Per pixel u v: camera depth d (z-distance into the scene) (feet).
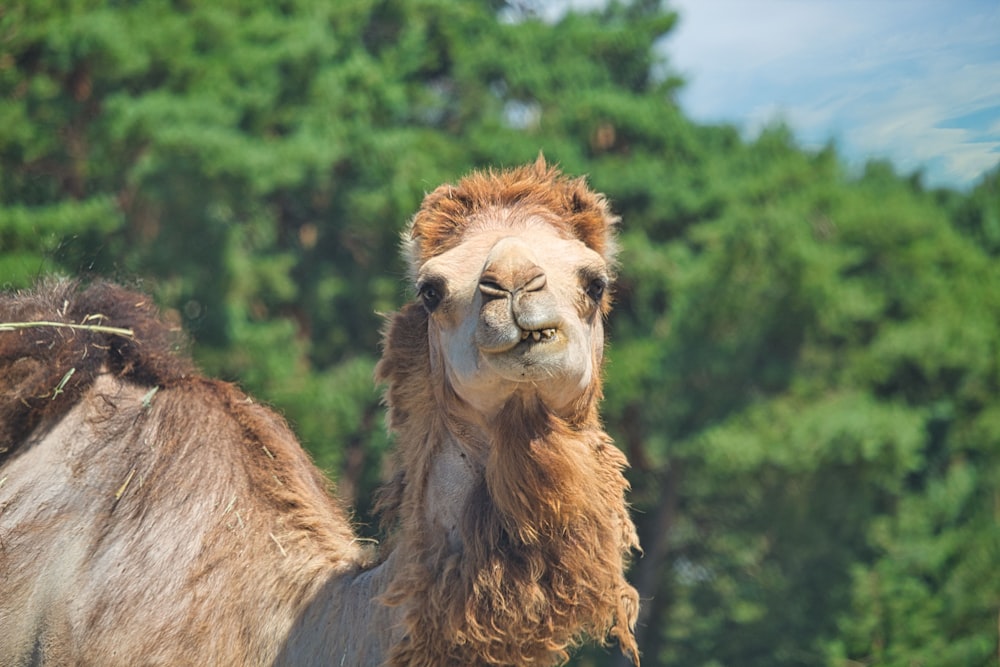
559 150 150.51
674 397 137.18
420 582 31.50
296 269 153.79
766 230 139.85
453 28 172.04
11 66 124.16
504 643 30.71
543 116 159.84
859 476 130.62
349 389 134.21
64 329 39.52
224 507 36.32
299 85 147.64
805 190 148.05
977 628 123.34
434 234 33.63
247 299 145.07
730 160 162.30
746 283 138.31
